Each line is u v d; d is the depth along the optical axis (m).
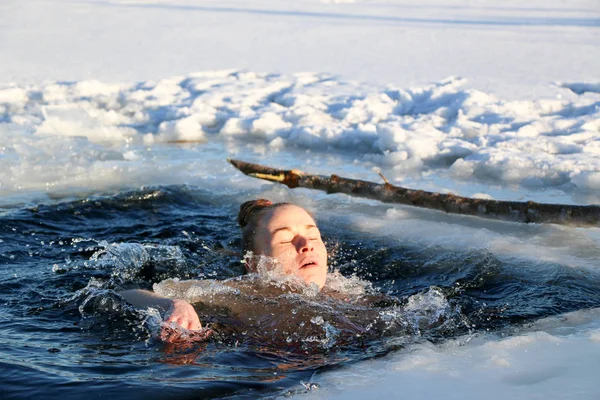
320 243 4.52
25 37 14.23
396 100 9.21
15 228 5.40
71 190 6.46
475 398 2.92
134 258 4.86
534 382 3.05
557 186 6.34
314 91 9.77
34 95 9.93
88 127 8.42
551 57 11.64
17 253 4.94
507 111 8.31
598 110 8.19
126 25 15.55
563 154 6.97
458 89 9.39
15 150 7.64
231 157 7.60
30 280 4.44
